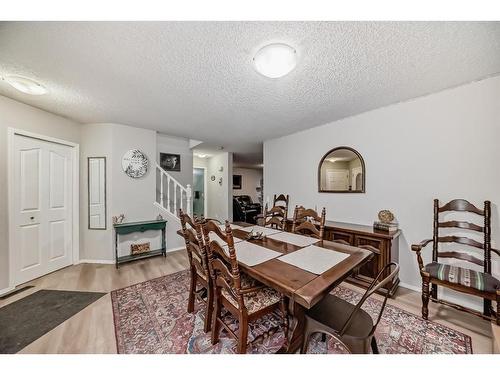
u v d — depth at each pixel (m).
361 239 2.35
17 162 2.42
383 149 2.57
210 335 1.59
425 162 2.24
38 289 2.33
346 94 2.22
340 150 3.01
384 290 2.16
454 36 1.34
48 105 2.52
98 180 3.24
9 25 1.24
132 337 1.56
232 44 1.43
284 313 1.39
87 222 3.23
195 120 3.10
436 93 2.16
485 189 1.90
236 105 2.52
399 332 1.62
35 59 1.60
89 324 1.72
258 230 2.29
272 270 1.21
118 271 2.86
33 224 2.59
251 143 4.70
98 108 2.62
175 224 3.88
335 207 3.10
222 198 6.25
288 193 3.84
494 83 1.85
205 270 1.56
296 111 2.71
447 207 1.99
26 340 1.53
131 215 3.43
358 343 1.07
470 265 2.01
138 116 2.93
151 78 1.89
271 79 1.90
